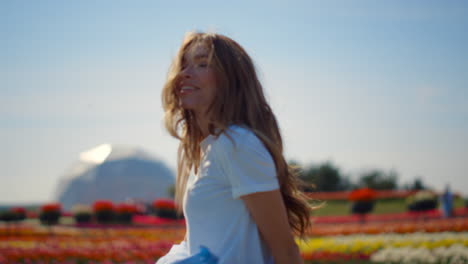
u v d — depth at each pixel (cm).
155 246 1046
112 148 5050
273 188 188
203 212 198
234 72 210
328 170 3747
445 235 1208
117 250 963
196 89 211
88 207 2355
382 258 877
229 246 194
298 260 191
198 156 236
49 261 897
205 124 217
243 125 203
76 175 4856
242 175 188
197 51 214
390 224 1812
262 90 218
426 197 2153
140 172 4859
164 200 2367
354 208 2219
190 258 190
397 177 3903
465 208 2609
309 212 223
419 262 822
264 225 189
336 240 1228
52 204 2266
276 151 199
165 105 231
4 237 1650
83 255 909
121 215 2275
